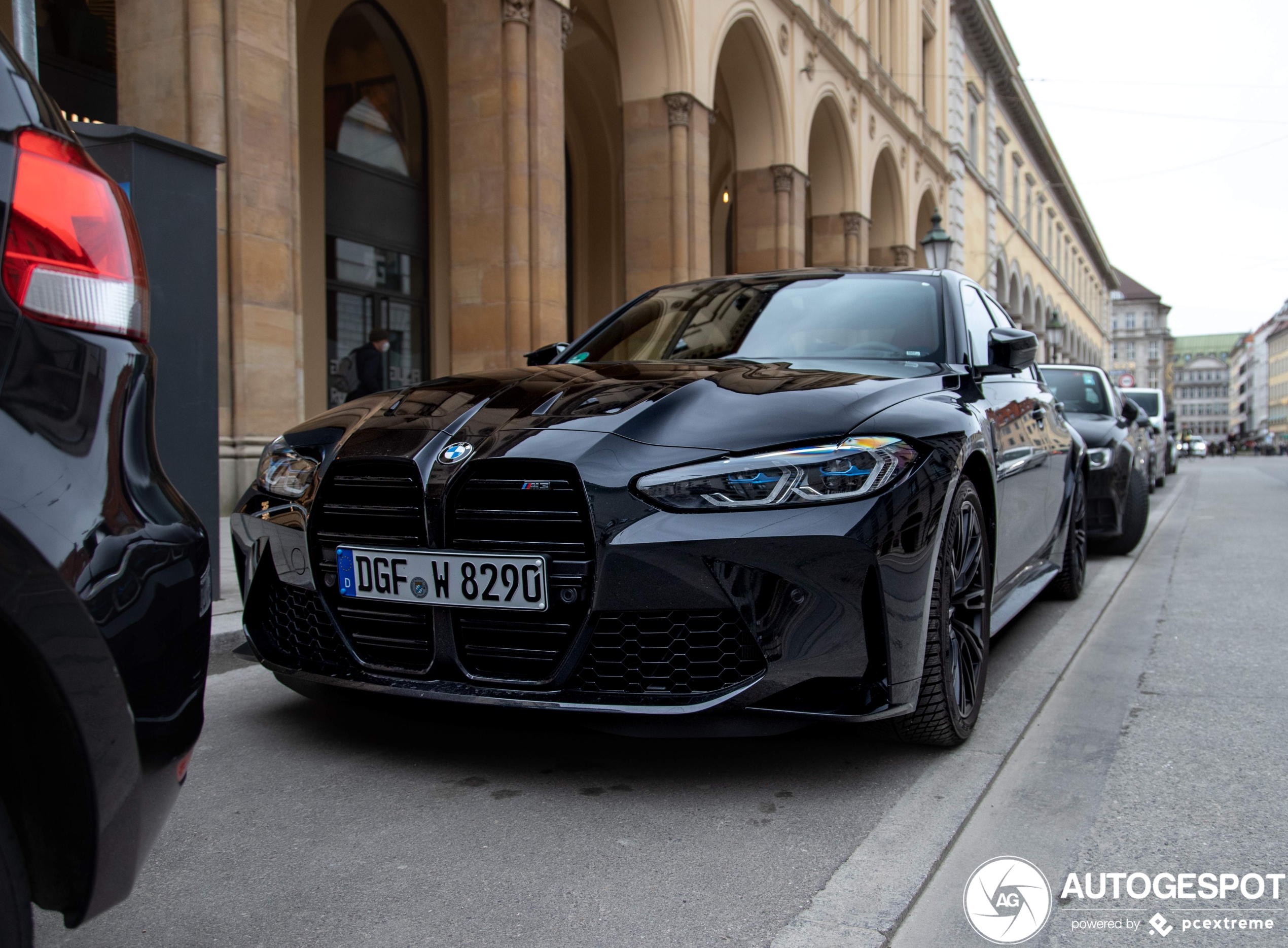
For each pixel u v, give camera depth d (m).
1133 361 126.69
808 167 19.45
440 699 2.19
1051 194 46.69
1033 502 3.81
